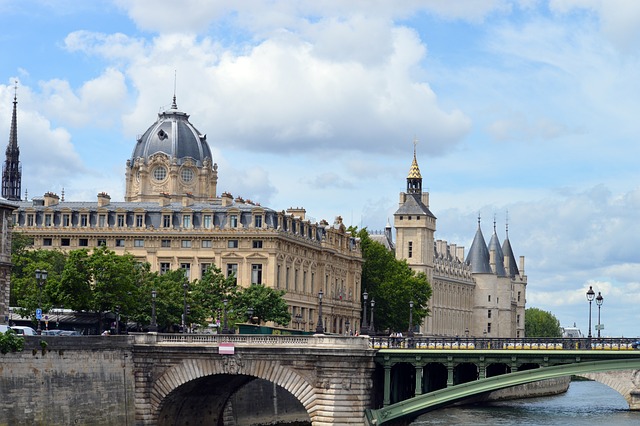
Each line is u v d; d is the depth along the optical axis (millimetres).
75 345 116750
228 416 139375
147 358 123812
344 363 118062
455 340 119750
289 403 153500
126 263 154125
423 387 122688
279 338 121688
